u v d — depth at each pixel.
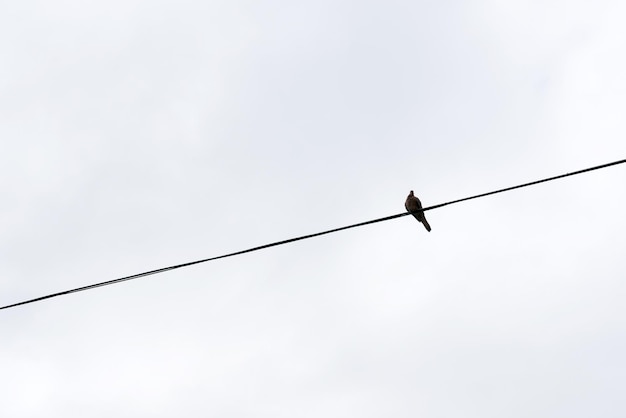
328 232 11.04
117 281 10.80
